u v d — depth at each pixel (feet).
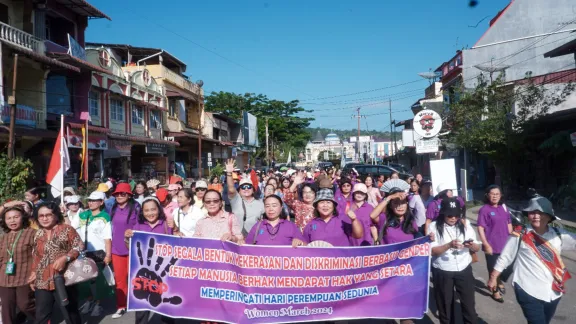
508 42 91.61
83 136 62.39
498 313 20.04
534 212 13.83
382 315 16.15
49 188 59.16
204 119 129.90
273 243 16.43
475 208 60.54
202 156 129.49
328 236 17.29
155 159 95.25
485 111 62.90
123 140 77.71
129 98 81.30
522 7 90.99
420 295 16.17
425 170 126.72
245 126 167.22
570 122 56.13
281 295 15.89
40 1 59.26
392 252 16.17
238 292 16.08
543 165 64.90
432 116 52.34
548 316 14.23
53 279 16.28
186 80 118.73
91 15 70.54
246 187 21.24
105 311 21.06
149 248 16.88
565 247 13.87
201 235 17.65
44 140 60.44
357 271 16.07
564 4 89.71
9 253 16.60
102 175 70.64
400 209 17.08
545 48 89.25
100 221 20.92
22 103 58.23
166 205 26.04
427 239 16.12
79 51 65.77
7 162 39.37
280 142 207.41
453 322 16.14
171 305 16.61
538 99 60.44
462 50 94.32
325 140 477.36
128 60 102.63
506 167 62.13
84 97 67.67
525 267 14.07
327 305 16.02
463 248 15.80
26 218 17.43
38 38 57.26
